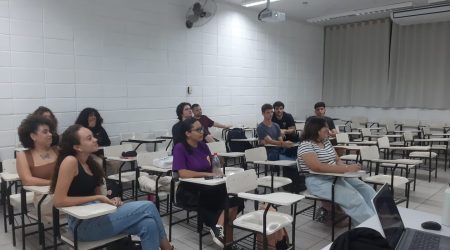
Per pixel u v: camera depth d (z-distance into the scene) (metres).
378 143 5.10
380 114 7.66
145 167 3.23
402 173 5.40
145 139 4.81
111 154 3.88
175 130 3.54
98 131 4.42
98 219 2.04
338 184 2.95
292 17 7.29
